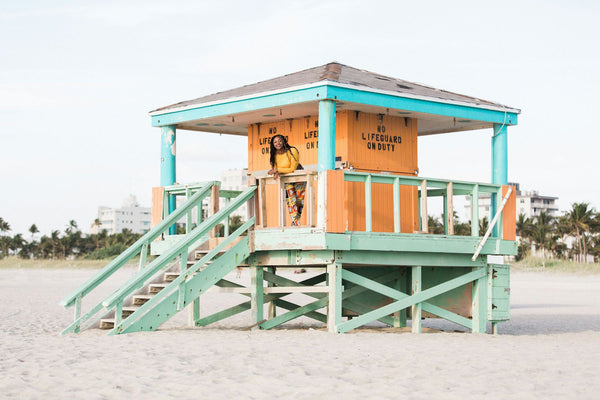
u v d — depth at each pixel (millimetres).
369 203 11555
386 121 13141
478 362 9164
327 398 7117
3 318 16797
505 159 13625
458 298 13562
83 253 104562
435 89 14000
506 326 16875
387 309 12102
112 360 9047
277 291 12469
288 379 7941
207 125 14641
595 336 13484
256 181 12336
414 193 13367
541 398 7145
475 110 13062
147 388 7520
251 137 14414
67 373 8289
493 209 13594
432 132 15352
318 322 16219
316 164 13297
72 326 11992
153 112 14188
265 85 13375
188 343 10406
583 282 41656
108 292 30016
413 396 7188
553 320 18609
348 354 9531
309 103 11844
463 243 12703
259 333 11812
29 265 63844
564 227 83500
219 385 7656
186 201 12992
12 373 8336
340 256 11484
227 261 12031
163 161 14164
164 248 13602
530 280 44062
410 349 10125
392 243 11750
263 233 11984
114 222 173375
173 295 11828
